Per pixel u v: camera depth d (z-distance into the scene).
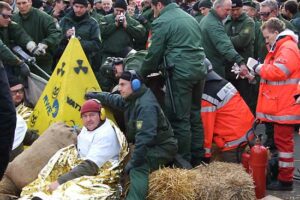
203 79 8.89
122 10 13.04
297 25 13.18
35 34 11.42
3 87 4.80
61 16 15.13
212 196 7.61
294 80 8.85
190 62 8.56
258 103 9.25
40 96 9.52
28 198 7.20
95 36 11.88
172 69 8.59
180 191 7.49
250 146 9.01
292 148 9.17
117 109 8.59
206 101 9.38
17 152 8.41
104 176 7.55
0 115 4.80
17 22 11.34
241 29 11.68
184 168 8.20
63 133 8.22
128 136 8.08
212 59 10.81
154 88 8.93
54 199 7.03
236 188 7.70
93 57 11.90
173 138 8.12
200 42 8.83
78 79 8.89
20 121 8.51
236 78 11.20
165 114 8.77
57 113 8.73
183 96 8.63
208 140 9.34
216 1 10.56
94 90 8.99
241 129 9.40
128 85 7.71
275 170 9.42
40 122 9.09
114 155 7.81
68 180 7.41
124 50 12.51
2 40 10.79
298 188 9.47
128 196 7.49
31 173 7.84
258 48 12.40
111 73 9.48
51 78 9.19
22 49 11.10
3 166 4.95
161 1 8.72
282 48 8.85
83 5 11.82
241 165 8.52
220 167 8.33
